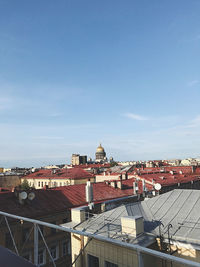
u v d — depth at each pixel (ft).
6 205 83.97
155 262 39.88
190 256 37.40
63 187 114.32
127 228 42.93
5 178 224.33
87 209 60.08
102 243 43.75
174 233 41.39
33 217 81.35
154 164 370.94
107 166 415.64
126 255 39.47
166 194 58.85
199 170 231.09
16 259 12.68
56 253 84.12
